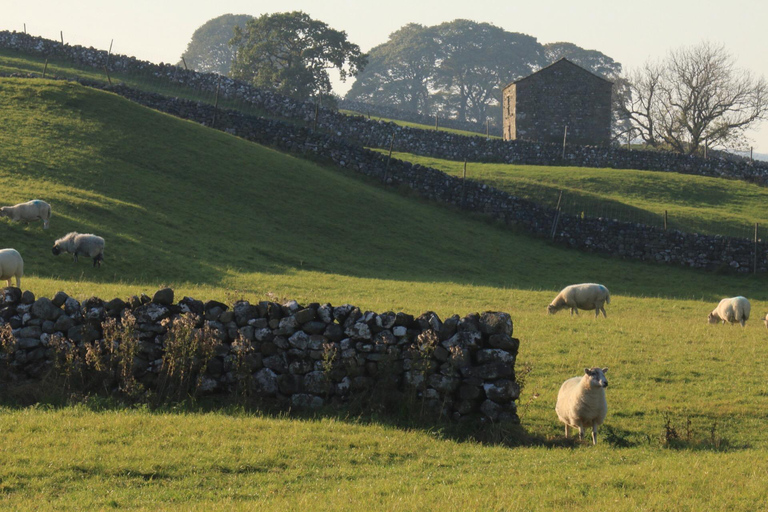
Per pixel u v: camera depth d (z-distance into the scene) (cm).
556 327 2558
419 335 1480
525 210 5681
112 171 4650
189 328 1499
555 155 8262
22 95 5609
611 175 7488
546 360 2059
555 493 1030
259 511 902
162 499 949
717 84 11350
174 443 1166
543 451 1312
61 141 4912
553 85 9981
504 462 1216
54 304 1549
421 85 19400
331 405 1485
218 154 5431
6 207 3347
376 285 3512
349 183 5681
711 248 5406
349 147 6212
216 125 6425
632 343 2344
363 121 8044
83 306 1557
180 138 5512
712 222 6234
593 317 2962
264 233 4397
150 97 6506
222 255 3775
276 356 1532
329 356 1498
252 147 5847
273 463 1115
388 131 8050
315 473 1091
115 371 1504
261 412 1438
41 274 2894
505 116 10538
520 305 3353
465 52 19038
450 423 1443
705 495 1045
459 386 1467
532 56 19200
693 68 11444
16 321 1538
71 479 997
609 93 10088
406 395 1480
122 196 4325
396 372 1496
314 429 1315
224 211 4584
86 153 4806
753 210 6881
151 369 1520
